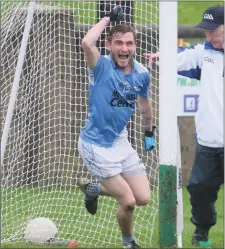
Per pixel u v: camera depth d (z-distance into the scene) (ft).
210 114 87.66
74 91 122.31
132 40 78.79
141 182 81.82
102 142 79.77
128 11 111.04
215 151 88.12
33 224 88.89
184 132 137.69
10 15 104.94
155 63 110.32
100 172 79.71
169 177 83.46
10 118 86.74
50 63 115.44
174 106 83.20
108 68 78.84
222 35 87.61
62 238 92.73
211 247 89.51
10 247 82.38
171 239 83.87
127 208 80.18
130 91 79.66
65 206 108.47
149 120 84.69
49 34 113.60
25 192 111.55
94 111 79.46
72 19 115.44
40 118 119.55
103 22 79.05
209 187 89.15
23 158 114.93
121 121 79.92
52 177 114.93
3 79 114.01
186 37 138.92
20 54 86.74
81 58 120.98
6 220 100.17
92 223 100.68
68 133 120.88
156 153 113.09
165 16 82.58
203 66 88.48
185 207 120.57
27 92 114.62
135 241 86.53
